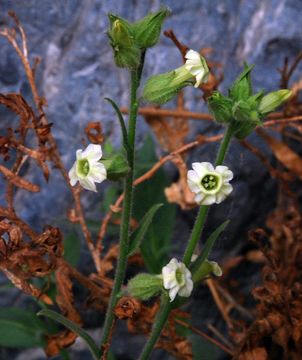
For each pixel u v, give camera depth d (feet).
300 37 0.78
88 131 0.64
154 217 0.74
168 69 0.78
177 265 0.51
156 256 0.74
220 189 0.49
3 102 0.61
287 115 0.77
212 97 0.49
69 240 0.73
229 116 0.50
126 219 0.53
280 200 0.78
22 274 0.59
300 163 0.76
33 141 0.77
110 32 0.48
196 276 0.54
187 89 0.78
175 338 0.66
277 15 0.78
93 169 0.48
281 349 0.74
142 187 0.74
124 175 0.50
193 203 0.73
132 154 0.51
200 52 0.76
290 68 0.78
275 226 0.77
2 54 0.78
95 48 0.78
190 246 0.53
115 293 0.55
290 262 0.74
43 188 0.78
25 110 0.61
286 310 0.65
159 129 0.77
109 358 0.71
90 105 0.78
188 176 0.49
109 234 0.78
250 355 0.66
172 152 0.72
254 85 0.78
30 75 0.67
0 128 0.78
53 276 0.70
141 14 0.78
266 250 0.67
